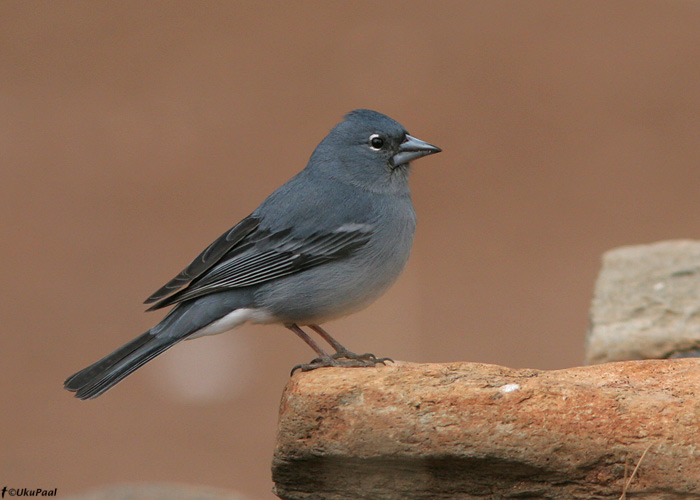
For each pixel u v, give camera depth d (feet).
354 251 27.09
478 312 48.73
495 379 19.98
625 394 19.43
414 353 43.52
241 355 47.67
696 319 29.76
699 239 54.65
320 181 28.14
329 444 19.71
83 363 46.91
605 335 29.63
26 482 37.78
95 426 42.83
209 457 40.40
